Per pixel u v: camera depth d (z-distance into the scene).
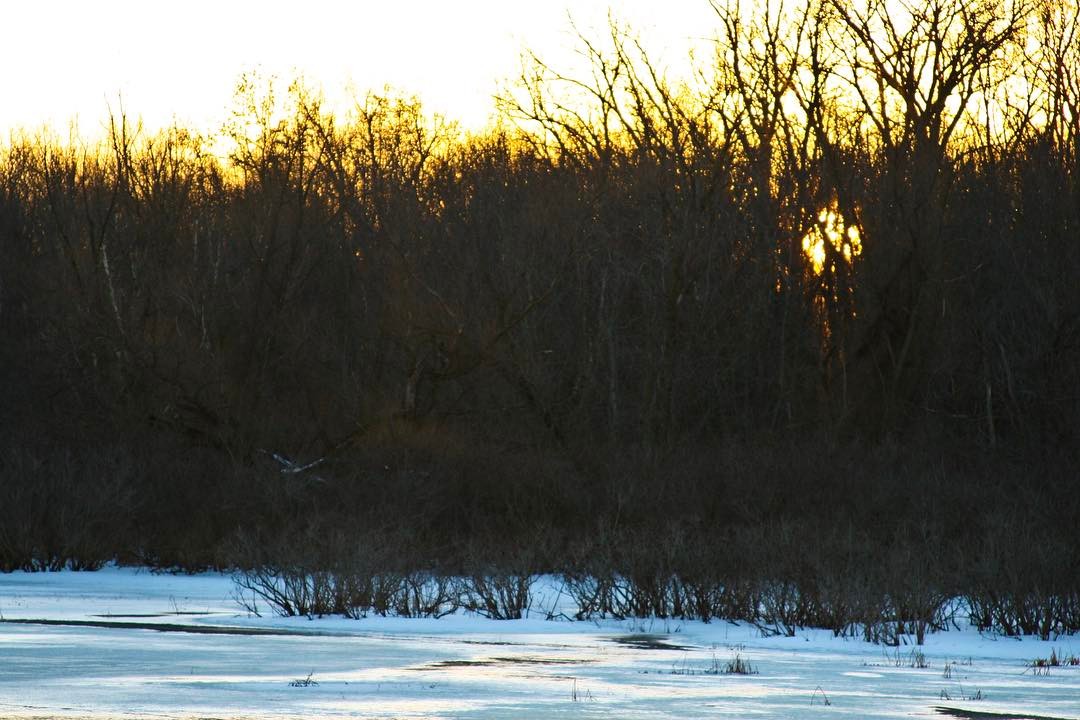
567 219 56.34
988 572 27.94
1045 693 18.34
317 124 58.78
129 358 54.34
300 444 52.81
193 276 56.34
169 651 21.81
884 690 18.45
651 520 42.44
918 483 46.22
